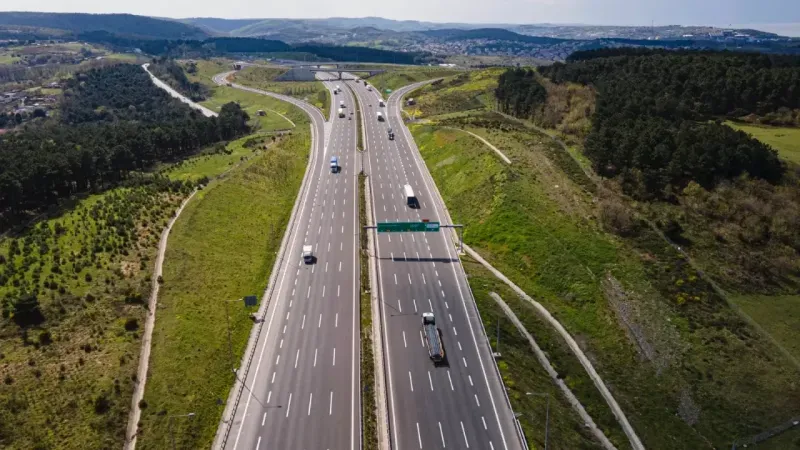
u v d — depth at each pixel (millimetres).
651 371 79562
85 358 70688
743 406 73875
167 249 97750
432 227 100375
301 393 69750
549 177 125938
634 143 122312
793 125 144875
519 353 79125
